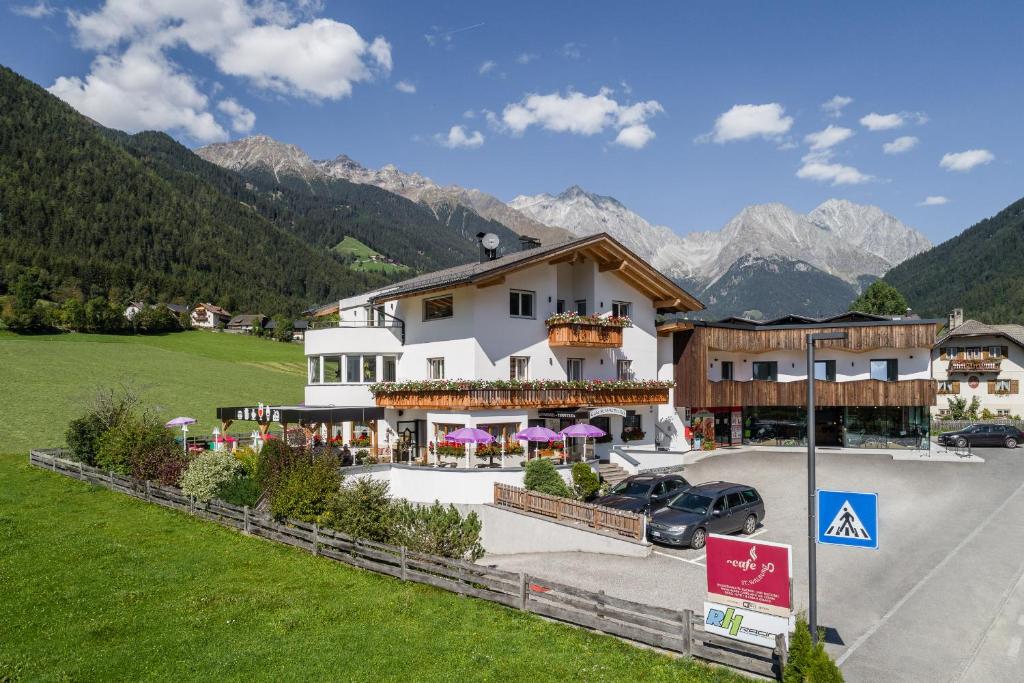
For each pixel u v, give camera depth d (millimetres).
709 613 13297
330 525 21625
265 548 21531
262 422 33219
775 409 44906
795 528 24156
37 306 102750
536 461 28297
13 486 30781
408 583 18078
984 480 31672
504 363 32219
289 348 122500
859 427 43094
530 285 33406
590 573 19469
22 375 64750
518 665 12867
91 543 21766
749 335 42562
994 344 59562
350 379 36062
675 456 35094
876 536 12242
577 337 33312
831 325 42000
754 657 12469
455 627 14859
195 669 12922
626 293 37469
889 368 41406
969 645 14016
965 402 58906
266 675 12633
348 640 14195
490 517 26875
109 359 80562
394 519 21359
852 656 13508
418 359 34969
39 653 13656
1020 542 21453
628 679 12242
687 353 40438
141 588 17609
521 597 15852
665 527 22000
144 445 31250
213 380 76938
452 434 28547
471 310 31266
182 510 26547
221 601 16609
